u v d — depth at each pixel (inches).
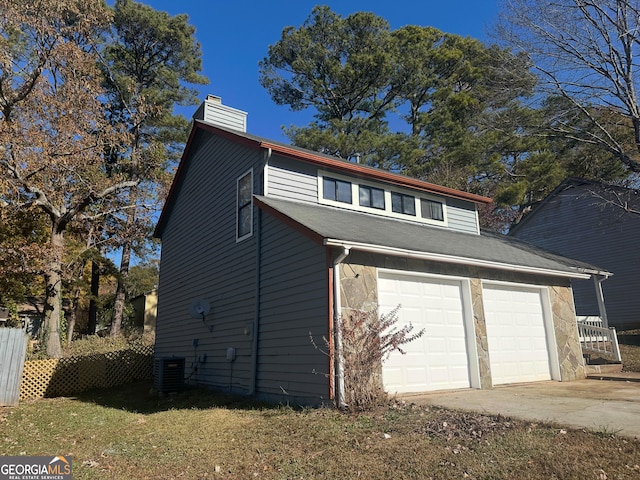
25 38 626.5
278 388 313.1
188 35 1064.8
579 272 444.5
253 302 358.6
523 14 648.4
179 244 534.3
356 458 178.1
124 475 179.0
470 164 999.6
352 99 1160.8
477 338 346.3
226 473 175.6
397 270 313.3
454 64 1156.5
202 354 434.9
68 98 606.2
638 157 790.5
